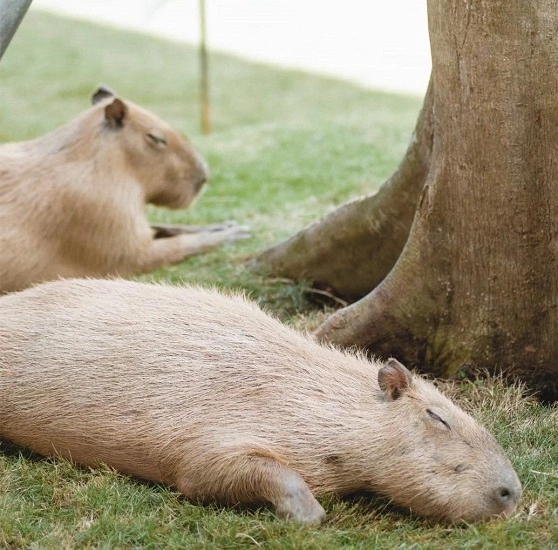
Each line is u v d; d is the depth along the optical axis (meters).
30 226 6.98
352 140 11.59
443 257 5.43
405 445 4.37
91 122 7.25
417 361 5.73
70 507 4.43
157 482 4.64
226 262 7.51
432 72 5.52
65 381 4.77
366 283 6.66
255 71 20.88
